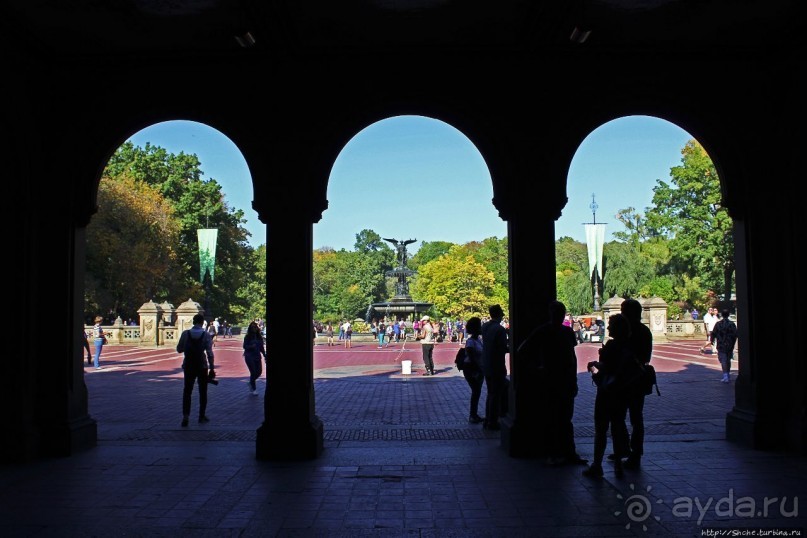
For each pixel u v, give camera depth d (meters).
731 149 8.43
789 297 8.14
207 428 9.91
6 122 7.72
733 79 8.34
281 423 7.75
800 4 6.93
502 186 8.14
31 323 8.06
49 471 7.14
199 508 5.75
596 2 6.82
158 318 33.84
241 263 57.44
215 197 54.78
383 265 103.12
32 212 8.13
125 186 45.16
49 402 8.09
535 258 8.02
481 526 5.23
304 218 8.12
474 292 60.78
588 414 11.32
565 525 5.23
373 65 8.22
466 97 8.19
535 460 7.53
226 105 8.23
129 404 12.74
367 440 8.85
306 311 8.01
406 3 6.77
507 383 9.70
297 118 8.20
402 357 26.22
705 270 42.59
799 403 7.93
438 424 10.21
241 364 23.12
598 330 33.25
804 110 7.88
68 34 7.54
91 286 41.72
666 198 42.53
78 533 5.10
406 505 5.79
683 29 7.56
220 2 6.72
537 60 8.20
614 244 46.50
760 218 8.36
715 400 12.55
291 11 6.96
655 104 8.28
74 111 8.34
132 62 8.29
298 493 6.21
